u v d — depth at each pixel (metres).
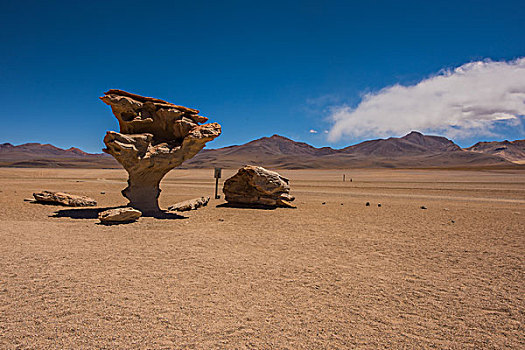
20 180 38.53
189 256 7.49
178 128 13.91
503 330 4.37
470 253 8.20
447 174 74.00
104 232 9.73
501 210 16.42
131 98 13.33
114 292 5.26
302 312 4.77
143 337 3.96
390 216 14.20
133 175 13.49
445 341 4.06
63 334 3.96
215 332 4.13
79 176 52.38
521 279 6.36
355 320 4.56
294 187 33.66
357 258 7.66
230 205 17.56
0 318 4.30
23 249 7.54
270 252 8.07
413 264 7.26
